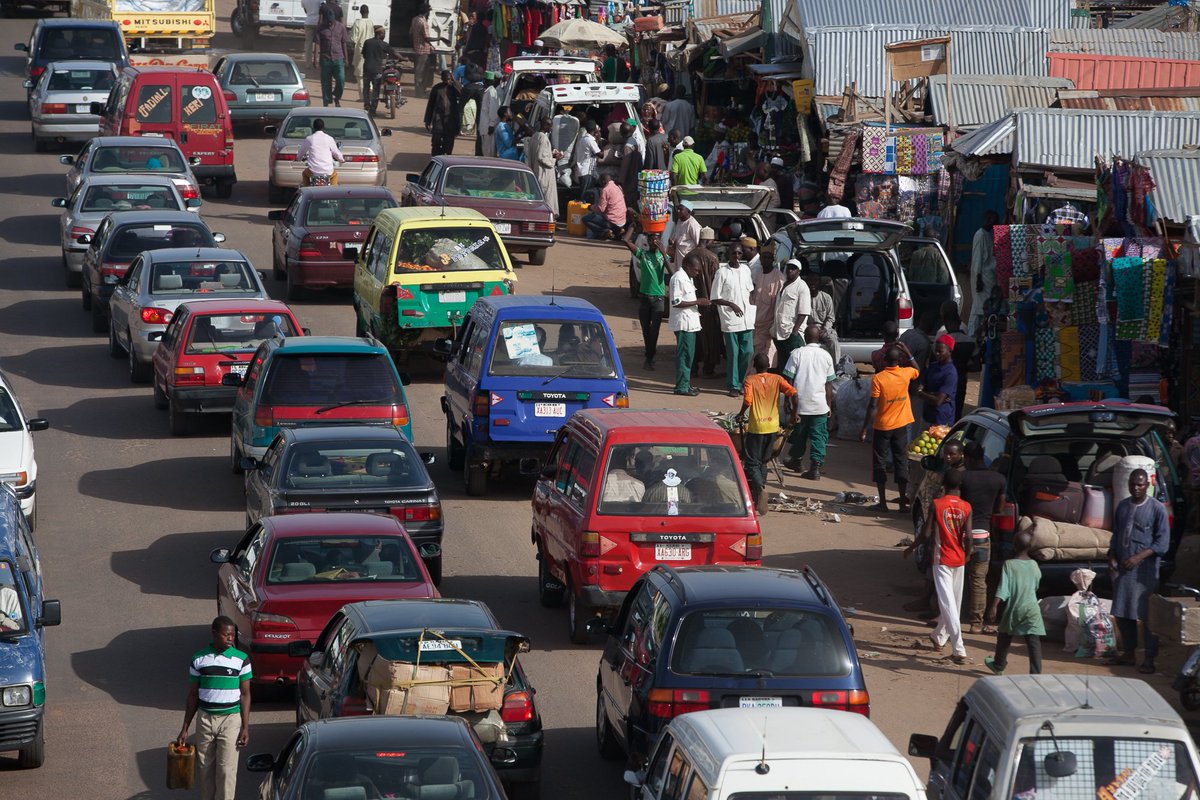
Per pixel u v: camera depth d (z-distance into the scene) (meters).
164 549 43.66
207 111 88.62
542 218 76.44
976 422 41.47
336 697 26.67
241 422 46.88
